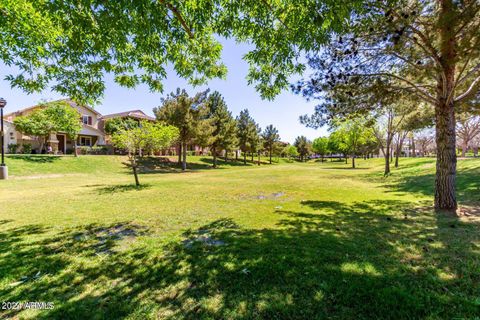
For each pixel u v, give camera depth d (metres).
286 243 3.58
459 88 6.24
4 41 4.00
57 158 19.78
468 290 2.25
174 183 11.88
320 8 2.75
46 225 4.64
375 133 17.67
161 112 23.09
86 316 2.00
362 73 5.52
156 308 2.10
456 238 3.62
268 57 4.27
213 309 2.07
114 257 3.17
